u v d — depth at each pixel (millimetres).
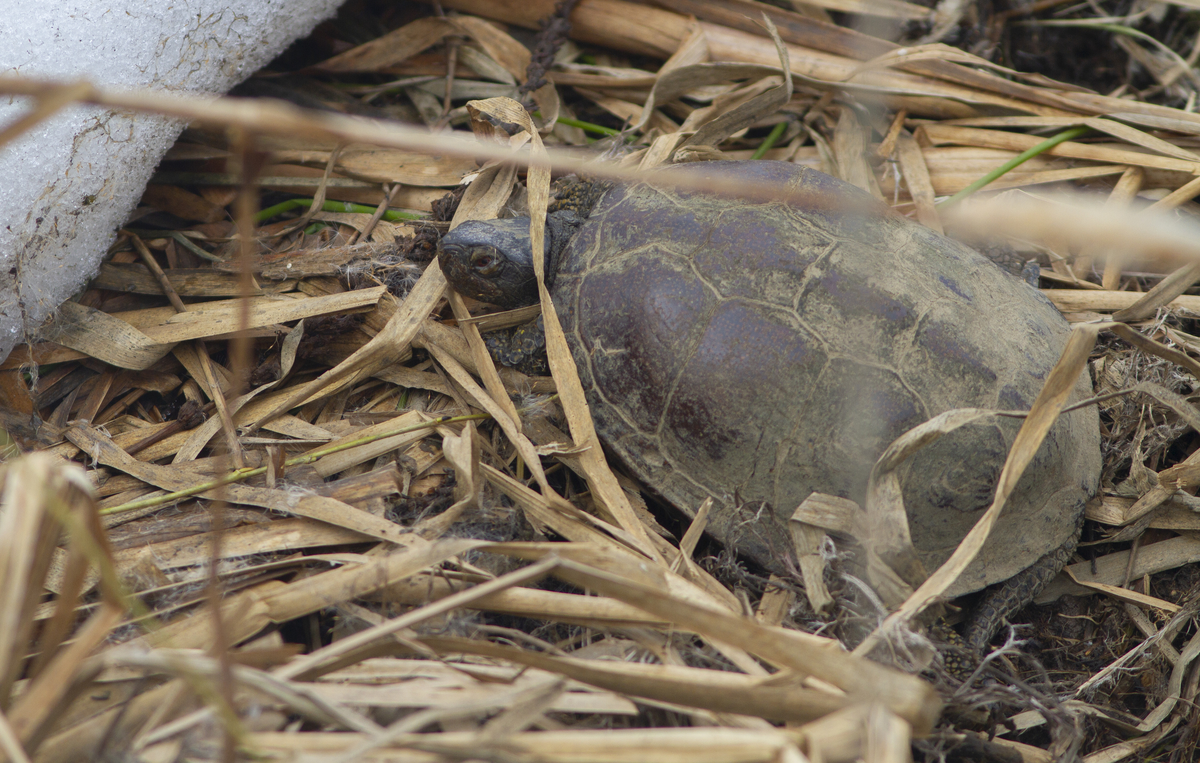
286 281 5434
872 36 6523
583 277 4730
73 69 4496
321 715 2709
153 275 5332
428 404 4973
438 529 4027
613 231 4758
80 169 4586
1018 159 5938
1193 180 5715
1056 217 1489
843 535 4141
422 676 3275
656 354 4297
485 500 4332
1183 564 4633
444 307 5395
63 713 2715
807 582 3994
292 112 1864
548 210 5789
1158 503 4566
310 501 4066
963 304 4277
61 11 4422
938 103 6445
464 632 3631
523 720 2758
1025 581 4242
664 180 2266
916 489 4043
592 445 4426
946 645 3889
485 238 4914
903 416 3994
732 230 4375
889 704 2656
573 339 4668
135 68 4754
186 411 4758
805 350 4070
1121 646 4480
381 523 3961
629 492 4605
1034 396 4145
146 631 3576
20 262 4477
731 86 6637
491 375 4770
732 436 4168
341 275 5367
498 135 5598
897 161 6273
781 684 3207
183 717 2941
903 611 3531
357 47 6598
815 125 6551
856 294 4133
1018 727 4113
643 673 3223
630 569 3471
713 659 3525
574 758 2623
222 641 2496
